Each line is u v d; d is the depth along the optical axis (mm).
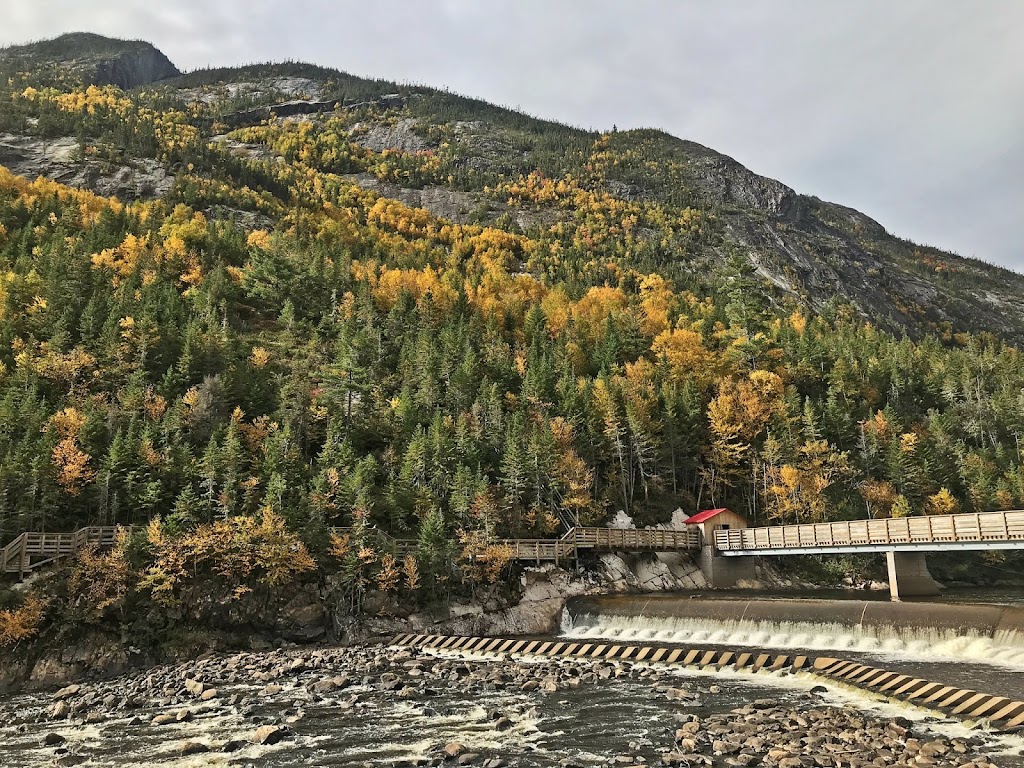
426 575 66250
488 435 91688
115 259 139000
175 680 45562
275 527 61375
